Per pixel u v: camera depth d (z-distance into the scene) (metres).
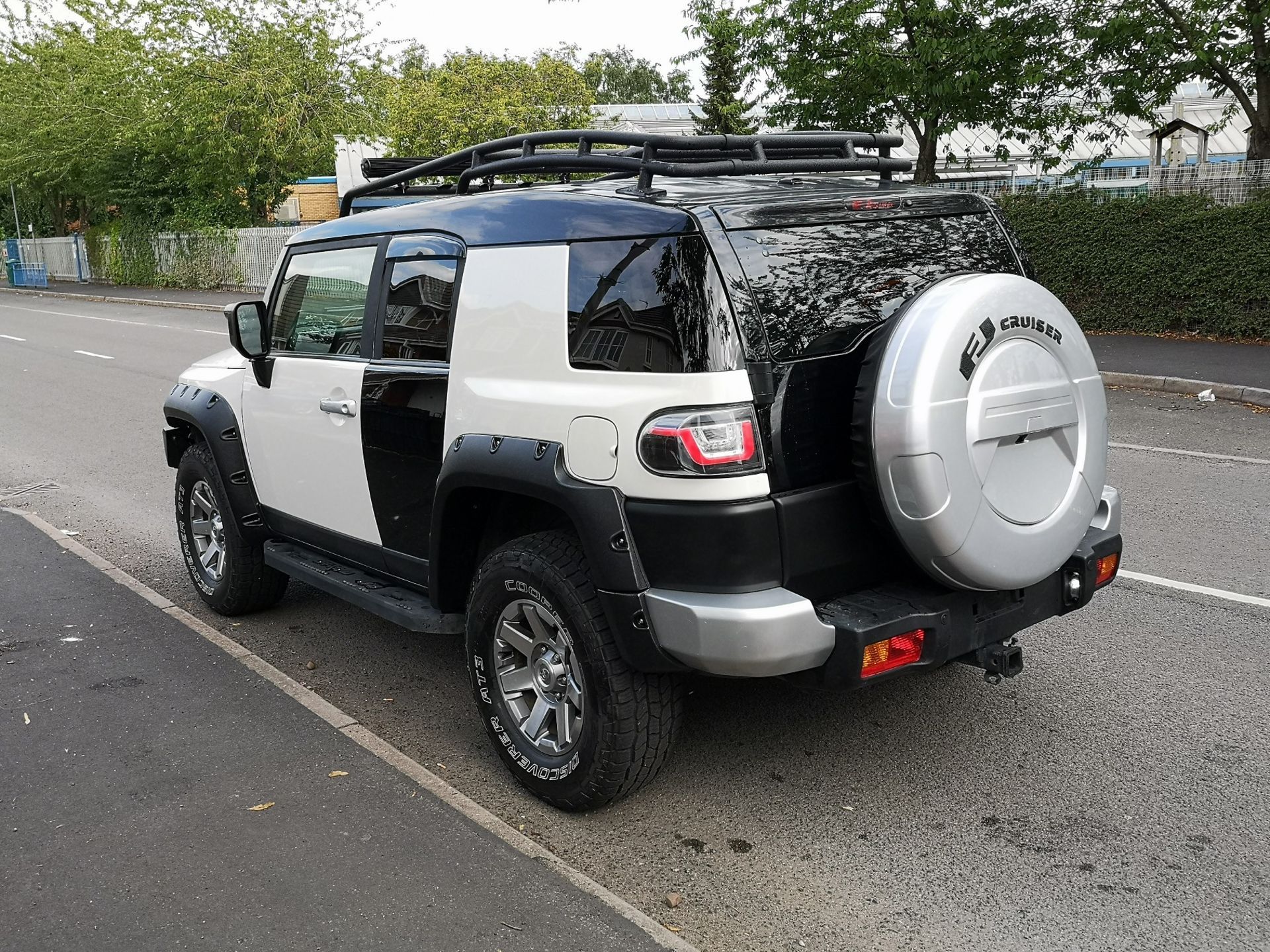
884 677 3.15
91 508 7.98
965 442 3.05
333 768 3.86
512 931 2.92
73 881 3.21
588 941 2.87
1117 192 15.40
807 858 3.29
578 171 3.74
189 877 3.21
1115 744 3.93
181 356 18.03
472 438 3.61
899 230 3.48
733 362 3.02
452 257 3.81
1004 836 3.37
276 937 2.92
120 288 39.00
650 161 3.41
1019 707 4.23
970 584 3.21
